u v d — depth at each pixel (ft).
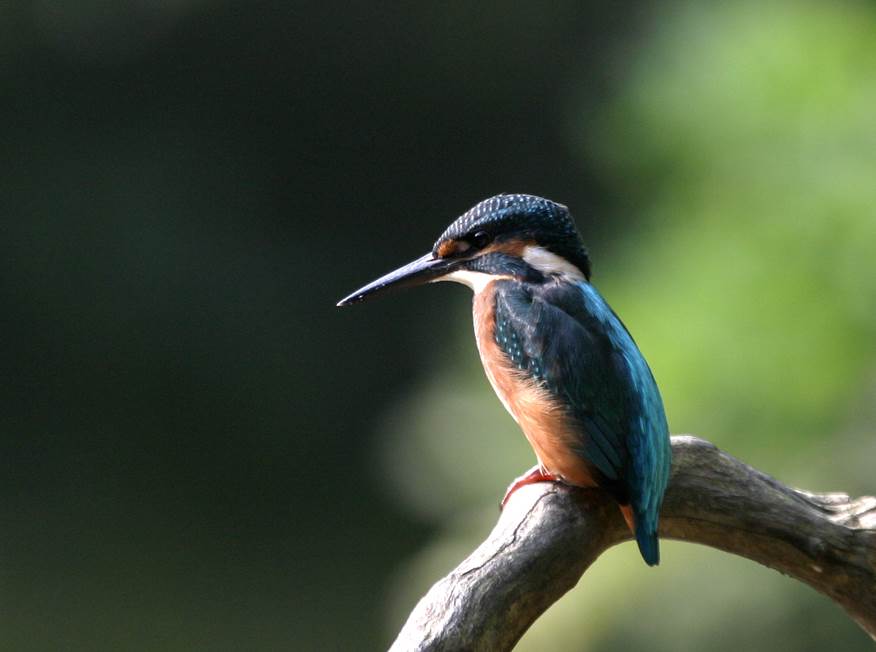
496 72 80.33
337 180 81.46
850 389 20.57
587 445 13.47
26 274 76.38
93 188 77.56
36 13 77.30
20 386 75.97
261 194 80.33
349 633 53.52
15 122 77.56
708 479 12.92
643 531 12.48
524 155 80.94
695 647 20.76
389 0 79.97
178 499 68.90
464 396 27.25
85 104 78.79
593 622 21.12
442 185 82.43
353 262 80.79
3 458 72.54
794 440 20.61
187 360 76.69
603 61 69.31
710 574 20.66
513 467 25.48
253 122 80.53
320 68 80.89
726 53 23.43
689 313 21.30
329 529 65.41
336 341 77.51
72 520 65.77
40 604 55.77
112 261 76.84
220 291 77.61
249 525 65.87
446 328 66.54
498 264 15.20
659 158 24.38
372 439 73.36
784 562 12.87
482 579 11.16
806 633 20.27
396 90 81.66
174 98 79.82
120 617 54.65
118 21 78.18
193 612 55.47
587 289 14.85
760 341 20.85
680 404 20.97
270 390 76.84
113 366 76.59
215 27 79.25
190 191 79.00
